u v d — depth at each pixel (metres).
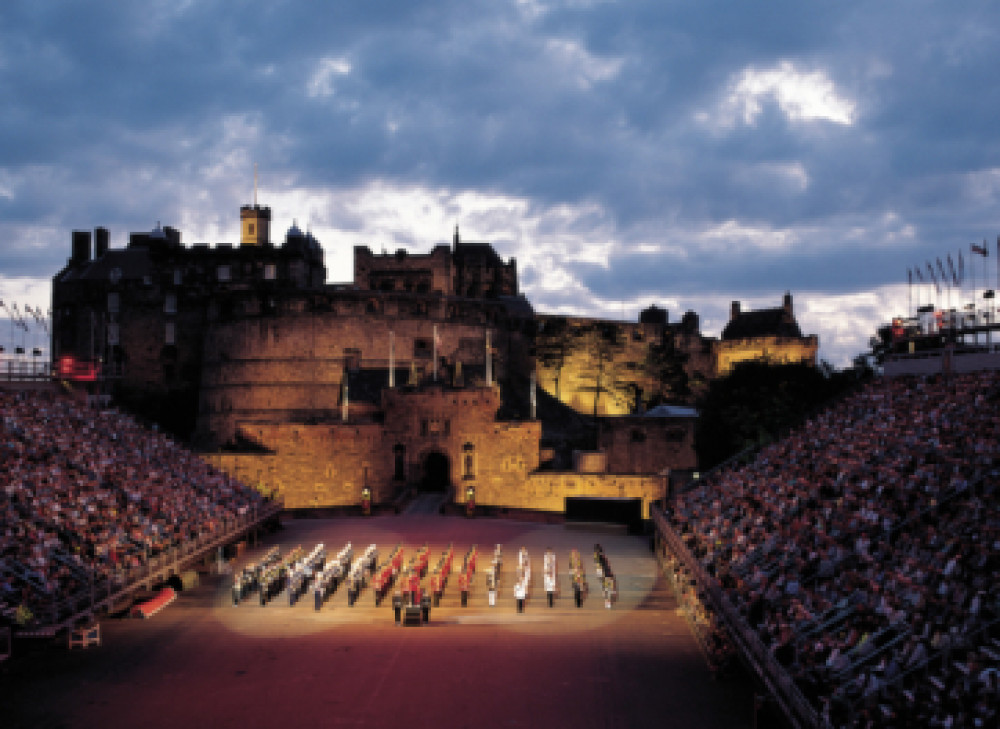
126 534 49.59
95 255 136.25
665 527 60.66
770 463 60.88
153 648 39.88
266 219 131.38
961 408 49.25
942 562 32.12
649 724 30.89
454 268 156.12
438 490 97.00
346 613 46.38
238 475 86.06
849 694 26.05
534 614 46.31
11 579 38.25
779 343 153.12
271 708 32.50
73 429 66.12
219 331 120.06
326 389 113.69
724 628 36.97
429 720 31.38
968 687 22.94
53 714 31.86
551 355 140.38
